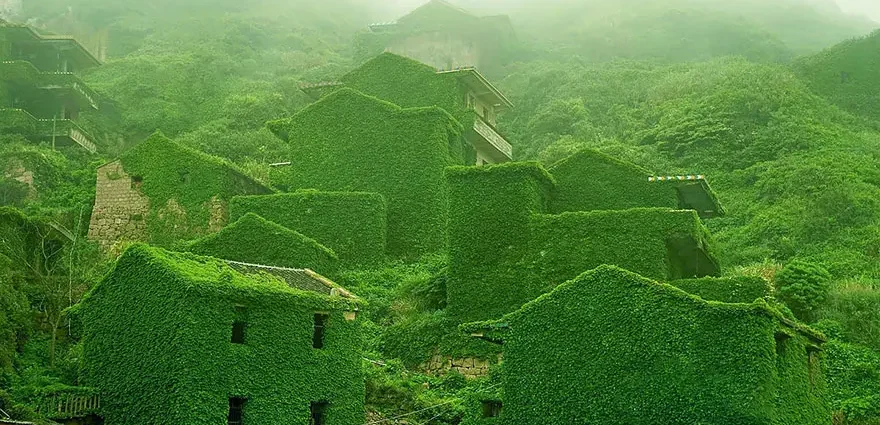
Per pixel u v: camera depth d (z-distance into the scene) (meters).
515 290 38.78
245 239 43.91
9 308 31.61
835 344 38.53
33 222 38.69
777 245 53.69
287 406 28.08
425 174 52.25
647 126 78.62
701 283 35.25
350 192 49.88
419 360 37.69
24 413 25.30
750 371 25.39
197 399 26.25
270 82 90.62
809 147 68.25
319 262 44.00
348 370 30.03
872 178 61.75
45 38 75.75
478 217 40.41
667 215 38.22
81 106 75.62
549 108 83.12
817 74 87.69
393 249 50.88
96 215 53.00
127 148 76.12
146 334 27.70
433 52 103.12
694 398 25.62
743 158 68.81
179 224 51.59
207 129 77.25
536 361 28.09
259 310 28.27
